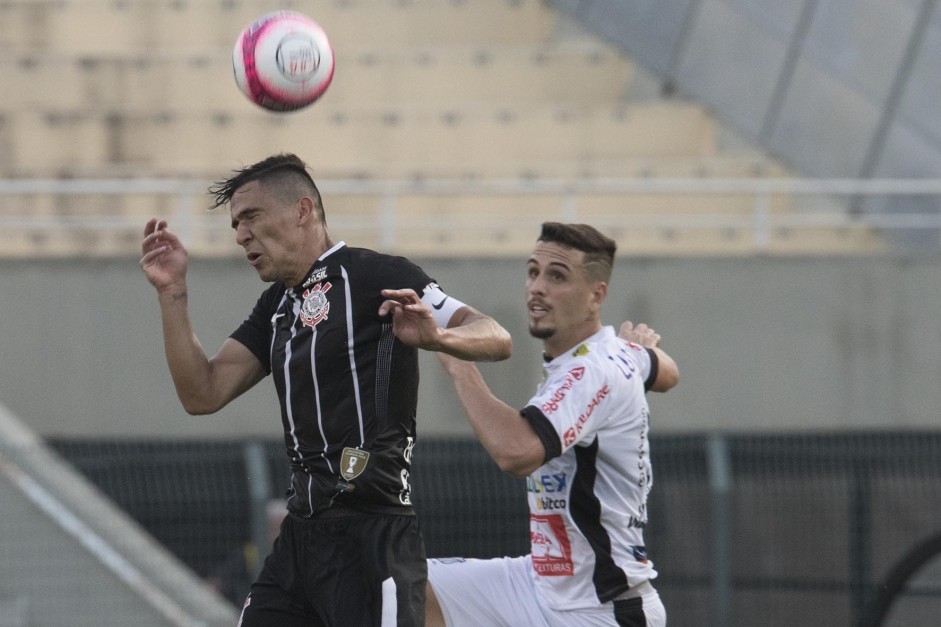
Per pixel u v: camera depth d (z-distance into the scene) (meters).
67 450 36.12
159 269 13.87
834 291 35.78
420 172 45.50
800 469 32.94
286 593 13.81
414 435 13.67
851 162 46.41
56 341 36.22
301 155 47.78
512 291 35.78
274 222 13.27
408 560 13.49
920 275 35.66
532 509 15.07
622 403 14.29
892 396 35.66
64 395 36.12
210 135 47.84
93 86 50.59
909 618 28.45
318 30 14.88
